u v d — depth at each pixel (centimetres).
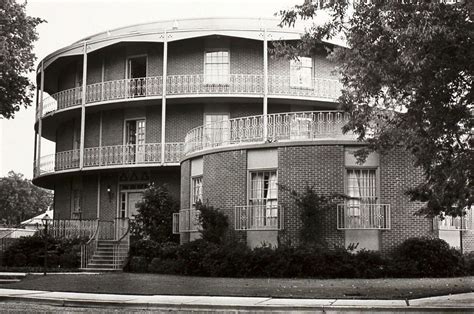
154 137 3512
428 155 1521
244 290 1602
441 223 2289
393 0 1318
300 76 3484
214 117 3444
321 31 1552
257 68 3475
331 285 1717
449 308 1238
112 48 3650
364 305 1291
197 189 2630
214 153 2466
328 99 3422
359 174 2189
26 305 1434
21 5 2734
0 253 2983
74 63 3912
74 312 1323
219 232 2316
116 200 3556
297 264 2011
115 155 3500
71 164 3669
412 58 1259
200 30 3322
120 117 3622
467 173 1462
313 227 2144
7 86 2702
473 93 1362
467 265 2108
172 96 3353
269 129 2394
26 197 8338
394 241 2127
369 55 1409
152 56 3566
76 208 3812
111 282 1867
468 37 1249
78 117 3831
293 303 1334
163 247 2534
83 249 2841
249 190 2333
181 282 1855
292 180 2223
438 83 1338
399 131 1650
